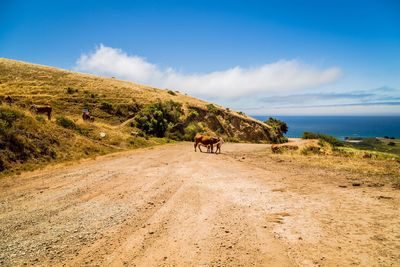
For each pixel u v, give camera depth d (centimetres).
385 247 453
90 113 4278
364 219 575
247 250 463
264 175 1087
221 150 2394
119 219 618
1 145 1235
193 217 621
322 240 488
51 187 914
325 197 747
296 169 1211
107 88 5969
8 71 6044
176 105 5422
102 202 746
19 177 1067
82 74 7219
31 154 1336
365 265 405
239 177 1055
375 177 985
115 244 496
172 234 534
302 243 480
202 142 2131
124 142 2408
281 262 423
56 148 1537
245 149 2500
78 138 1842
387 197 721
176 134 4253
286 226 555
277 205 691
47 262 439
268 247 470
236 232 534
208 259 439
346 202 695
